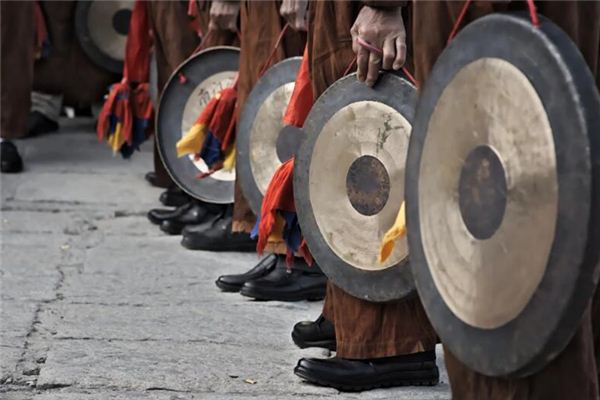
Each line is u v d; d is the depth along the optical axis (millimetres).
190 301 15195
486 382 8539
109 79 28047
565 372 8141
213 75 18078
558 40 7273
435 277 8438
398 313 11523
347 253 11297
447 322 8320
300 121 12680
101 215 20547
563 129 7137
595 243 6988
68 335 13586
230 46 18078
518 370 7617
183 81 18359
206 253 17953
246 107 15062
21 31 23359
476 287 7961
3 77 23359
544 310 7312
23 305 14789
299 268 15320
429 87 8398
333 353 13047
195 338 13562
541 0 8172
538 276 7367
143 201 21672
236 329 13953
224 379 12164
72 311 14602
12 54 23359
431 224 8430
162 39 20078
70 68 27766
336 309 11758
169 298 15320
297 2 13461
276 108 14625
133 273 16609
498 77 7680
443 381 12078
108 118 21156
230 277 15641
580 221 7004
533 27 7383
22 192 22031
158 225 19812
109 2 27438
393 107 10578
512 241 7598
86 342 13328
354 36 10688
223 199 18234
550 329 7266
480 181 7895
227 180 18266
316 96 11641
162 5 19859
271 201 12758
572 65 7152
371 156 10883
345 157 11164
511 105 7586
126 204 21375
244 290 15234
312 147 11531
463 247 8086
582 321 8102
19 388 11859
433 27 8742
